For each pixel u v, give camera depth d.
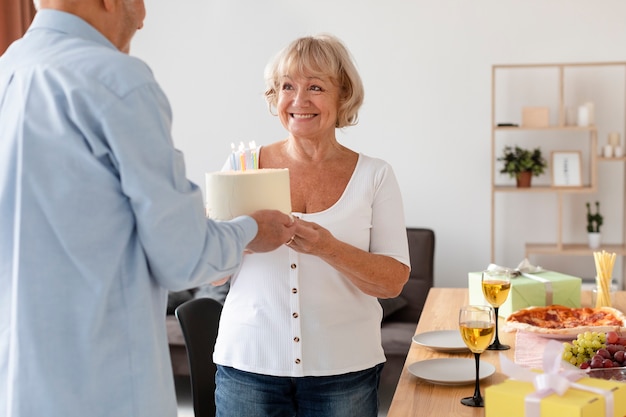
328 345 1.98
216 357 2.07
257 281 2.01
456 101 5.27
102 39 1.45
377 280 1.98
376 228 2.07
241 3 5.38
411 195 5.36
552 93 5.23
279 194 1.72
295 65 2.00
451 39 5.24
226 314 2.07
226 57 5.41
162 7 5.43
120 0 1.48
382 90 5.32
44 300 1.34
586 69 5.18
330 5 5.32
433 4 5.23
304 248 1.84
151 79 1.39
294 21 5.35
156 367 1.42
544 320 2.57
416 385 2.02
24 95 1.37
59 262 1.34
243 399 2.02
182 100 5.47
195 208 1.40
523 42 5.18
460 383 1.98
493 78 4.98
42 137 1.34
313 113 2.03
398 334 4.21
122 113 1.32
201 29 5.42
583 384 1.43
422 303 4.67
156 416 1.42
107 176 1.34
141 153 1.33
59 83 1.34
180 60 5.45
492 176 5.02
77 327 1.35
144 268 1.40
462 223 5.32
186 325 2.38
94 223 1.34
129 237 1.38
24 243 1.33
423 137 5.31
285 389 2.01
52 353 1.34
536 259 5.33
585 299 3.10
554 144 5.25
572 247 5.14
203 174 5.49
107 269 1.35
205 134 5.47
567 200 5.29
